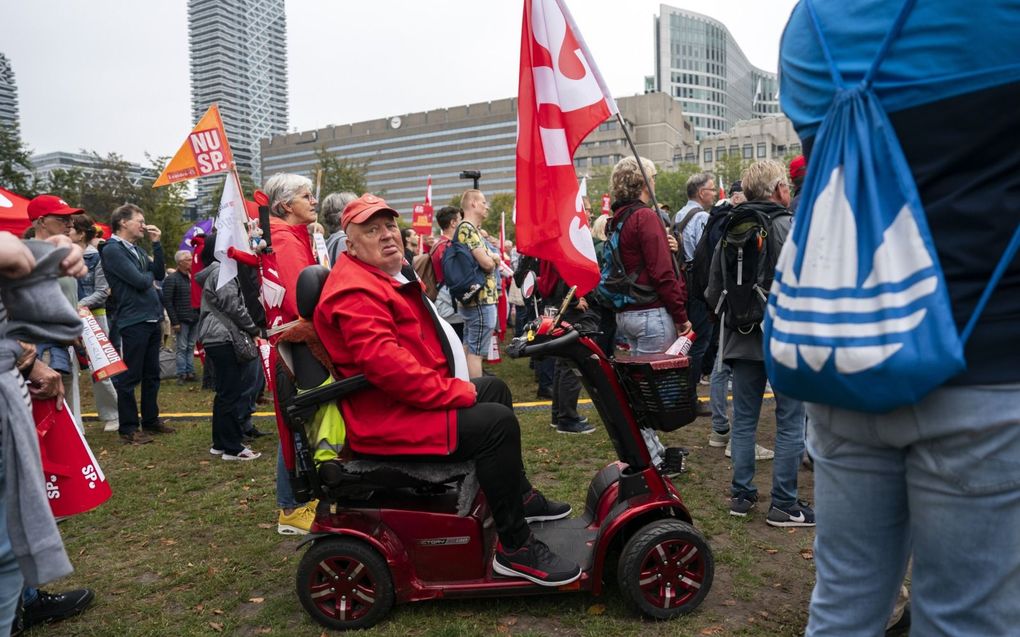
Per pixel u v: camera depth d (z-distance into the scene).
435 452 2.73
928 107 1.15
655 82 179.00
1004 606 1.17
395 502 2.97
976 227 1.12
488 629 2.78
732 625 2.75
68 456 2.75
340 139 139.75
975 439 1.14
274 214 4.17
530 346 2.82
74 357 5.18
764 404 6.46
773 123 113.31
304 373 2.86
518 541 2.82
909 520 1.37
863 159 1.18
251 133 174.12
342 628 2.83
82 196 38.22
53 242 2.16
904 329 1.10
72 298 5.10
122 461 5.45
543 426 5.97
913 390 1.10
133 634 2.88
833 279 1.18
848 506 1.37
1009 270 1.11
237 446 5.46
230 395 5.41
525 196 3.29
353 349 2.71
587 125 3.27
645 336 4.29
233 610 3.08
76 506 2.76
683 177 68.19
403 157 135.62
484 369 9.45
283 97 184.50
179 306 9.62
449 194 132.88
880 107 1.20
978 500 1.16
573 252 3.24
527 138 3.30
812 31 1.36
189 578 3.39
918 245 1.12
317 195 4.25
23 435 2.08
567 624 2.80
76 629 2.94
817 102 1.32
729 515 3.88
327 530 2.82
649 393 2.80
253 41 175.12
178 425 6.77
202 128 4.04
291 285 3.85
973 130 1.12
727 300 3.68
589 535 3.13
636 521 2.94
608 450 5.15
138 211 6.19
